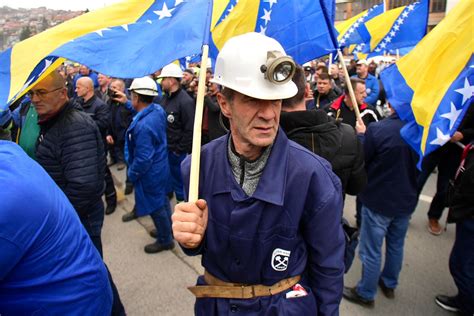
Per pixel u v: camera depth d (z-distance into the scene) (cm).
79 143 200
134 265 322
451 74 204
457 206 214
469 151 214
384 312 255
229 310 124
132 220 413
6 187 101
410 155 230
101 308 130
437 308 258
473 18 200
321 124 158
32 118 224
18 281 107
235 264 120
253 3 237
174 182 438
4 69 170
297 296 122
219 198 118
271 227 113
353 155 161
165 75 409
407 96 226
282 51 108
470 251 217
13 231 99
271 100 105
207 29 156
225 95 112
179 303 272
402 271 303
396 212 238
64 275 115
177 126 416
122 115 534
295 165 113
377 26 427
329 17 230
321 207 114
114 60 169
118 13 181
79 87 450
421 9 387
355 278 295
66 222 121
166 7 181
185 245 111
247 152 114
